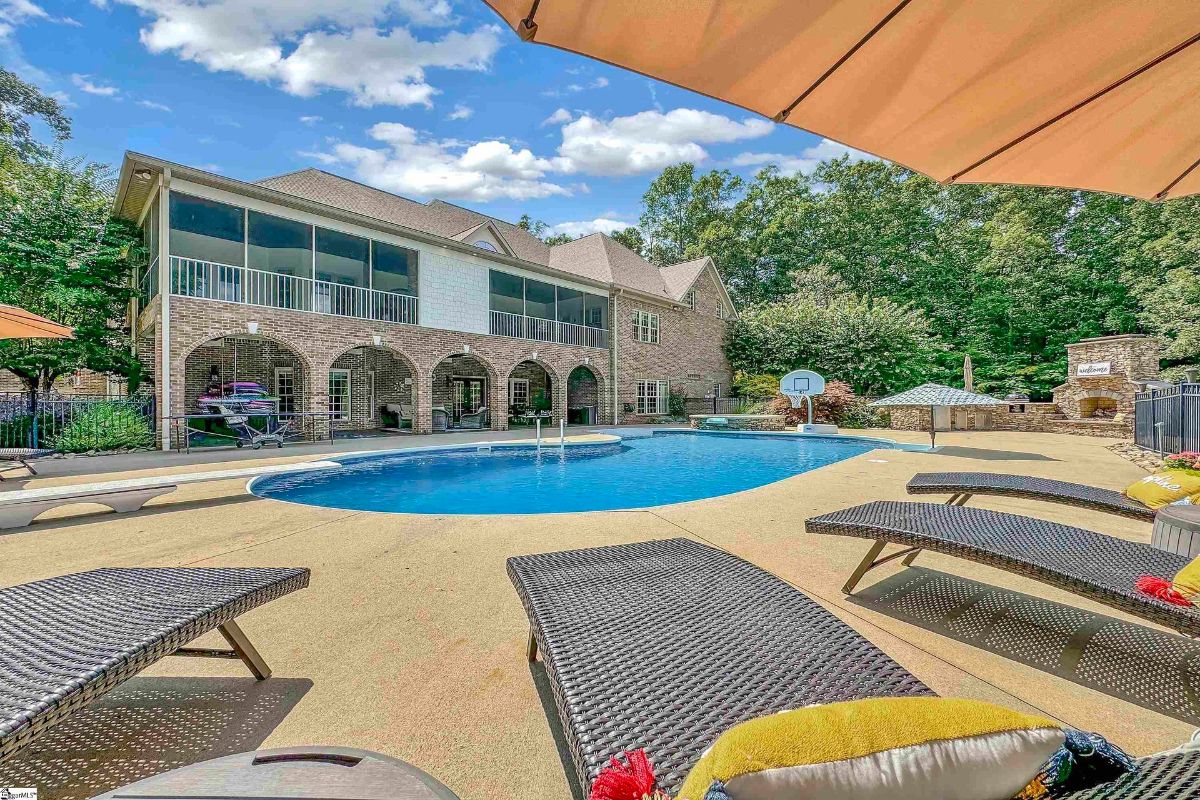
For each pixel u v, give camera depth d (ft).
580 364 65.16
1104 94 6.15
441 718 6.64
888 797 2.62
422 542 14.16
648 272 82.64
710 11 5.23
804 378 54.80
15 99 75.97
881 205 100.73
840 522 10.66
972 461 30.14
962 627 9.07
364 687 7.33
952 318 88.53
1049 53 5.59
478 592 10.71
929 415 54.19
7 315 23.29
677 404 78.02
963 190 94.38
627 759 4.00
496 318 59.26
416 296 50.31
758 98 6.57
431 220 61.36
